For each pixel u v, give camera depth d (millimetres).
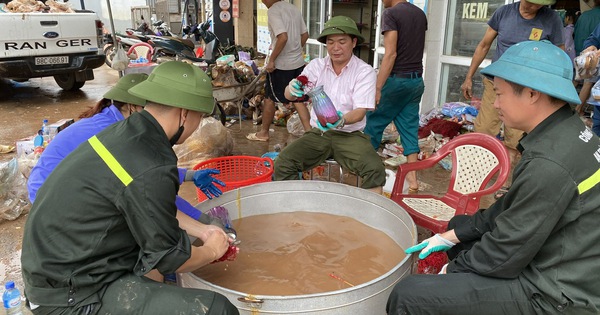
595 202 1526
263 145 5418
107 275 1643
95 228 1563
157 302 1626
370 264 2371
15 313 2279
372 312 1867
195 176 2658
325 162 3553
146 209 1546
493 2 5059
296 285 2176
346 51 3180
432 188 4125
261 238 2625
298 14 5211
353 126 3301
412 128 3910
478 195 2578
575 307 1580
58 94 8430
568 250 1572
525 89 1628
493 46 5148
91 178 1551
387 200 2611
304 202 2932
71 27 7387
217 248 1951
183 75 1722
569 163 1518
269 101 5387
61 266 1572
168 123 1721
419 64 3748
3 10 7348
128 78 2348
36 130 5977
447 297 1707
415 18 3592
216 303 1658
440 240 2041
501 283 1693
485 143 2760
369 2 9383
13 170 3535
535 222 1535
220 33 11258
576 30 4859
